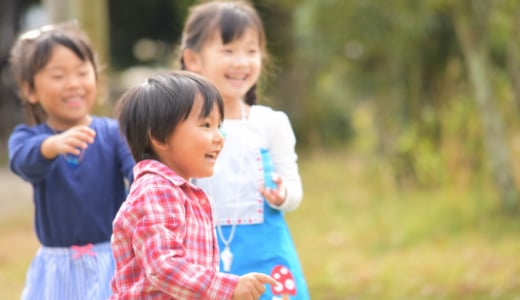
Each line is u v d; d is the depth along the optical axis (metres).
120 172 4.75
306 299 4.62
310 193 14.68
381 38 12.15
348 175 16.28
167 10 26.02
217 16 4.84
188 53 4.95
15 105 25.67
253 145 4.72
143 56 28.25
